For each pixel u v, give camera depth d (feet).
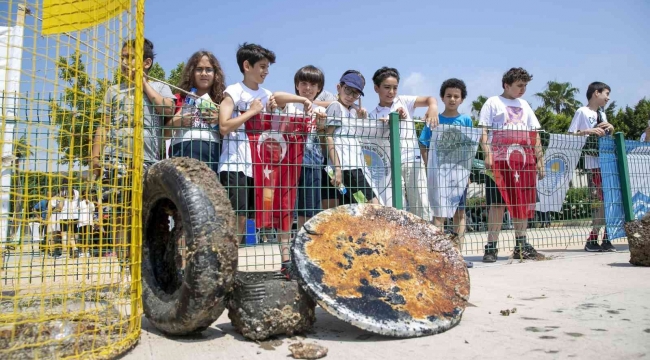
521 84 21.17
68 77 9.57
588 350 7.86
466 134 19.69
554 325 9.57
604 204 23.50
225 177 14.93
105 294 12.59
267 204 15.47
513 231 21.07
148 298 9.98
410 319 9.32
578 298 12.12
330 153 16.75
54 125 9.95
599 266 17.89
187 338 9.33
